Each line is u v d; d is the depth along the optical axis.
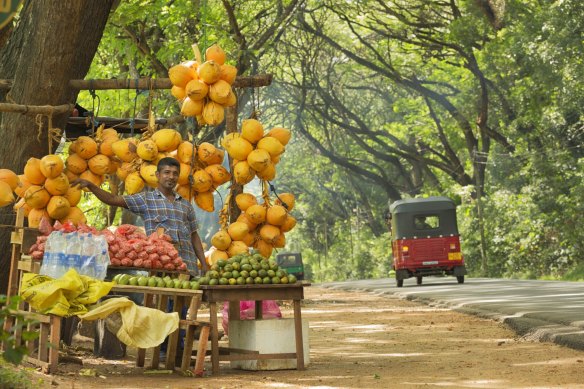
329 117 58.06
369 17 50.53
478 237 53.09
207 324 8.98
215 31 24.80
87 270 8.73
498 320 16.45
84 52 10.62
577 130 46.56
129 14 22.53
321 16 50.00
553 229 47.28
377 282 45.72
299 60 50.66
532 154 48.03
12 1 5.56
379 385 8.06
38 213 9.68
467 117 51.38
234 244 10.57
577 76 42.31
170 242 9.92
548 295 22.45
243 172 10.34
